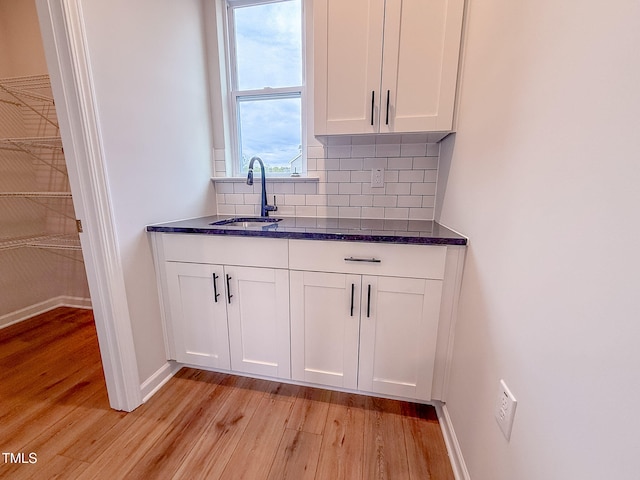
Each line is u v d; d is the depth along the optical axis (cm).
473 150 110
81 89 110
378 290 130
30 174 235
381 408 141
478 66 107
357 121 137
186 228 142
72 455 116
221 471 110
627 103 42
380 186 184
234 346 155
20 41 219
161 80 153
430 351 130
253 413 138
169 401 146
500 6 89
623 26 43
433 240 118
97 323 130
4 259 223
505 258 81
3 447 119
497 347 83
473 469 96
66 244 241
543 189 64
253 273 143
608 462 44
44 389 154
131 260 138
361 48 131
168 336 161
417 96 130
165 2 154
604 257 46
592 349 48
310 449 119
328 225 159
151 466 112
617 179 43
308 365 148
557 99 59
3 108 219
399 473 110
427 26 125
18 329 218
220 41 193
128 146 134
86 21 111
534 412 64
